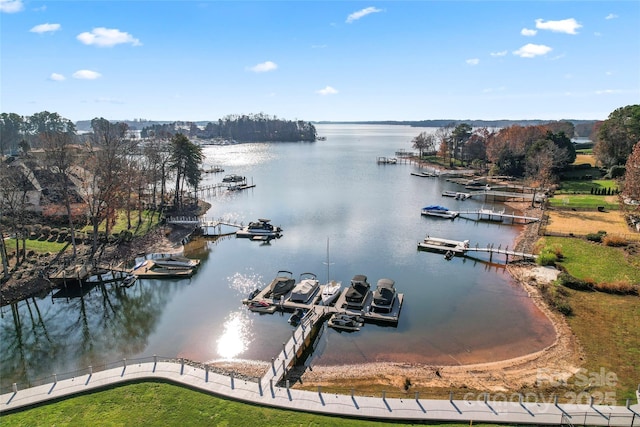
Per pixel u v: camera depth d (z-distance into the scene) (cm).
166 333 3984
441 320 4097
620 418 2469
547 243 5978
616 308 4059
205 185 11950
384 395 2689
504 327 3934
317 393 2773
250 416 2550
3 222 6281
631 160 6762
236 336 3897
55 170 6819
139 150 13125
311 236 7000
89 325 4231
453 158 16762
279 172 14775
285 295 4612
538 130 14238
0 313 4512
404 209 8912
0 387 3192
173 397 2745
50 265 5316
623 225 6844
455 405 2619
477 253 6022
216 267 5656
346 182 12481
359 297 4281
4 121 17425
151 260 5712
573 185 10150
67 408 2652
